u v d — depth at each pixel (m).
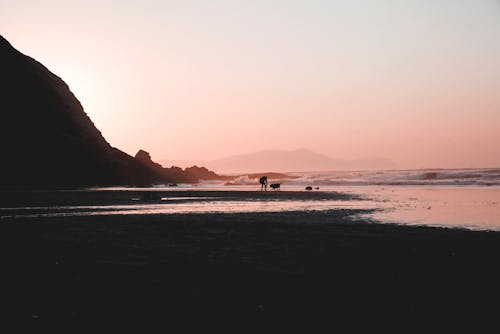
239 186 81.50
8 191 51.25
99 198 38.78
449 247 12.80
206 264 10.60
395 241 13.98
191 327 6.32
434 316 6.74
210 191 54.75
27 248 13.06
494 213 23.73
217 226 18.44
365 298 7.70
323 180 85.94
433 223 19.17
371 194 44.50
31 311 7.07
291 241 14.18
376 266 10.27
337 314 6.85
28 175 59.12
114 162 75.50
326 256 11.55
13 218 22.08
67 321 6.58
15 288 8.48
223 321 6.56
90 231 16.95
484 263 10.55
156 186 76.62
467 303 7.39
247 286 8.55
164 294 8.02
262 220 20.69
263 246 13.23
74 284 8.76
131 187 68.50
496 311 6.97
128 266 10.42
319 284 8.66
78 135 73.38
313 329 6.22
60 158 65.19
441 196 40.00
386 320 6.57
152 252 12.33
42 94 70.88
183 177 102.75
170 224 19.20
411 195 41.97
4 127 59.91
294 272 9.70
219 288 8.41
